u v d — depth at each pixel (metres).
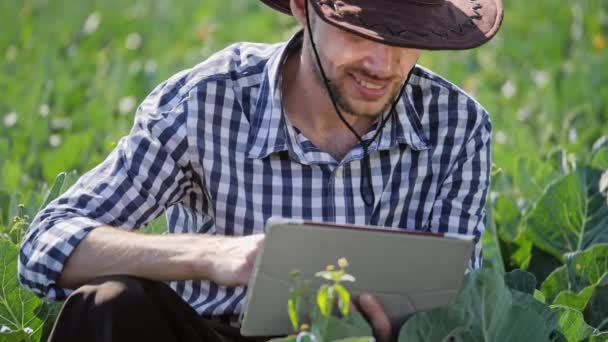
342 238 3.29
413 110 3.92
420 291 3.48
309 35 3.72
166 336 3.41
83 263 3.57
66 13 10.61
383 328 3.46
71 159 6.04
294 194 3.82
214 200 3.82
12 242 4.22
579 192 4.86
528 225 4.88
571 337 3.92
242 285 3.43
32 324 4.07
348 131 3.86
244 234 3.83
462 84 8.39
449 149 3.95
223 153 3.79
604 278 4.34
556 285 4.50
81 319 3.36
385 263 3.38
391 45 3.47
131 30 10.12
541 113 7.79
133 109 7.27
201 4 11.02
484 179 3.99
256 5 11.05
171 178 3.79
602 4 10.42
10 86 7.64
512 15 10.46
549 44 9.52
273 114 3.79
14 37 10.03
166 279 3.51
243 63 3.89
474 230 3.96
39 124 6.74
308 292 3.36
